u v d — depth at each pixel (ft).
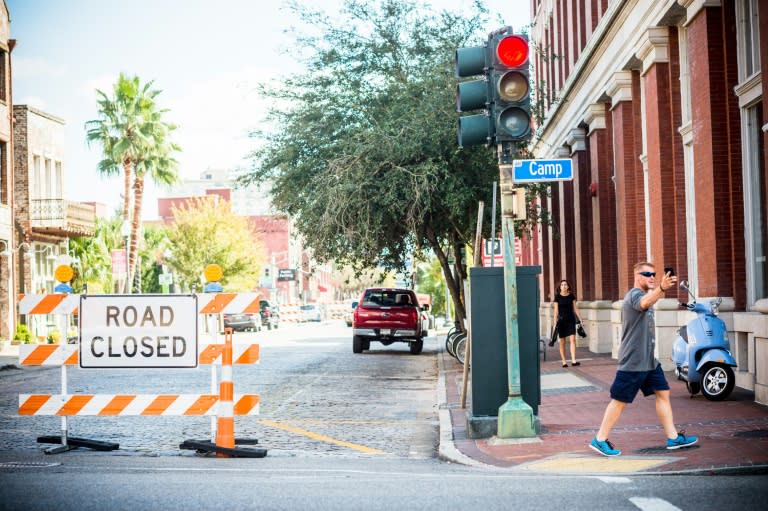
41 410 36.78
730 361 45.06
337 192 75.72
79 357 36.52
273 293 287.89
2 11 120.67
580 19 95.09
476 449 35.37
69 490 25.57
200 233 207.21
